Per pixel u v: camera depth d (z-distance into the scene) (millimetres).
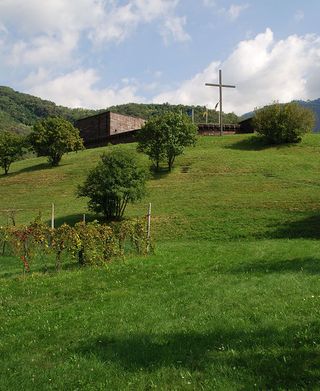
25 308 12484
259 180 42812
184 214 32906
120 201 34250
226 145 62000
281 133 58406
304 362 6582
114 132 88125
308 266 14453
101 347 8430
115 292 13281
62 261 19656
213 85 69125
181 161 53531
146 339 8539
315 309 9266
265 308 9750
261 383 6090
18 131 156375
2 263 20453
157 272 15797
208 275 14617
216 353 7410
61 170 56281
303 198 34250
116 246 18984
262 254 18016
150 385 6520
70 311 11500
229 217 30734
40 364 7891
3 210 40281
